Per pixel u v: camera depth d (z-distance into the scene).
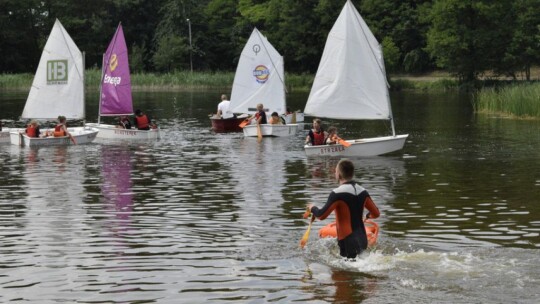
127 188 21.50
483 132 39.34
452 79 99.31
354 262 12.98
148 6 129.25
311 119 51.75
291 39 115.94
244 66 43.50
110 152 30.98
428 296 11.16
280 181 22.81
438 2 89.38
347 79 32.31
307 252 13.74
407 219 16.81
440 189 21.11
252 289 11.62
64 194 20.45
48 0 130.25
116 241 14.82
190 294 11.45
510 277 12.03
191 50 119.75
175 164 27.05
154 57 119.44
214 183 22.42
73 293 11.51
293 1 114.38
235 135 38.97
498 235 15.14
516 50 88.88
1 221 16.78
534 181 22.39
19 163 27.33
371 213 13.61
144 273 12.57
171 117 50.88
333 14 111.75
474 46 89.38
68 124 48.19
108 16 128.25
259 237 15.06
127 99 38.97
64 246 14.42
